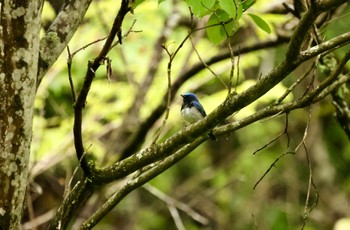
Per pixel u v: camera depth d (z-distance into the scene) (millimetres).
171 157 5941
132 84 11859
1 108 5105
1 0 5070
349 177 19438
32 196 12922
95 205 11617
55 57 5836
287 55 4918
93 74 5102
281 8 10305
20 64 5074
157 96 12367
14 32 5035
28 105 5164
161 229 19406
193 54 12258
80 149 5621
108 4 11531
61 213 5969
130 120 11789
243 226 17844
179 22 12281
